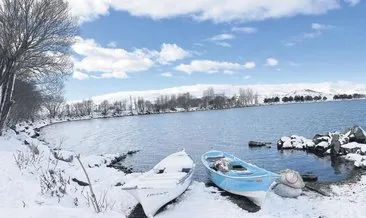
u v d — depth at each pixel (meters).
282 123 59.03
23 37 24.48
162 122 82.31
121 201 13.16
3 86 25.38
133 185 12.48
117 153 30.95
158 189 12.39
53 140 48.69
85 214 9.62
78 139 49.59
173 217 12.22
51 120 109.25
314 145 27.52
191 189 15.63
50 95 46.06
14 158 16.20
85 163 22.56
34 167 15.04
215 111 140.00
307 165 22.56
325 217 12.41
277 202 13.84
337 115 71.31
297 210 13.03
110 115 142.62
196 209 12.91
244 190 13.96
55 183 12.68
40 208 9.12
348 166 21.33
